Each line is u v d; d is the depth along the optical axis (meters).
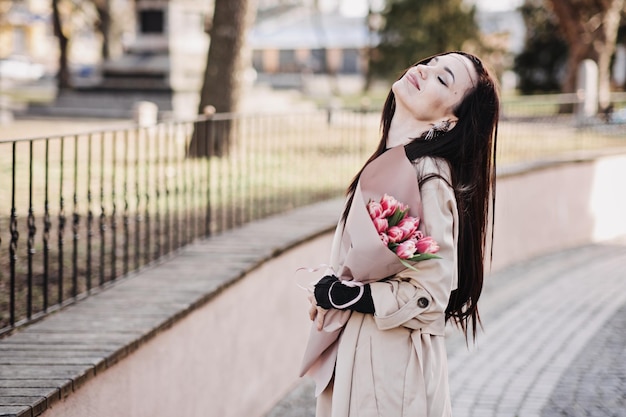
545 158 13.42
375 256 2.98
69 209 8.41
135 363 4.37
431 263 2.99
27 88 44.22
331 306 3.07
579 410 5.92
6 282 5.90
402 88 3.20
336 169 11.80
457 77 3.14
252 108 24.31
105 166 11.28
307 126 17.78
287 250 6.88
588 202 13.80
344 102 32.34
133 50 26.97
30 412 3.37
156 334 4.56
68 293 5.68
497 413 5.97
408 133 3.23
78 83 36.25
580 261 12.09
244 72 13.68
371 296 3.01
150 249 6.97
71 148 13.42
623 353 7.34
